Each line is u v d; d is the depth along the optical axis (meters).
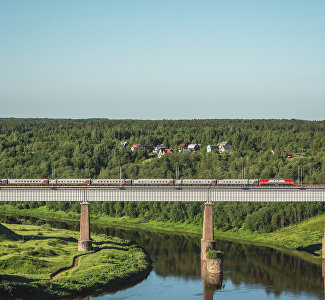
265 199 169.75
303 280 142.38
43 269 138.75
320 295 129.25
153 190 168.50
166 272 151.50
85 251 163.88
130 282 138.50
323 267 155.75
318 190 171.38
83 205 166.88
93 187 167.25
